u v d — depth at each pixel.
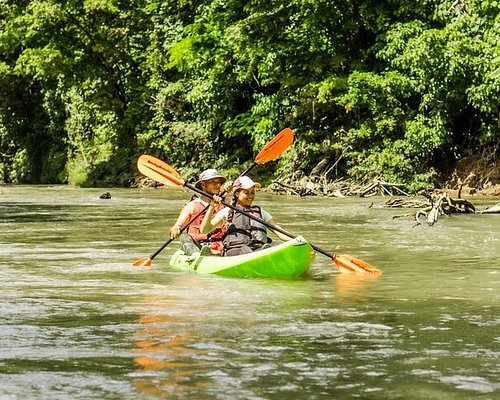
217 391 4.42
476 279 8.59
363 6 29.64
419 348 5.39
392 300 7.28
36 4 39.50
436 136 27.69
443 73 27.17
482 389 4.47
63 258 10.38
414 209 19.89
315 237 13.04
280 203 22.97
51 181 44.09
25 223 16.02
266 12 30.94
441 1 28.59
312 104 30.53
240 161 34.66
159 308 6.83
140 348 5.36
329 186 28.25
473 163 28.17
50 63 39.91
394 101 28.64
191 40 33.41
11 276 8.77
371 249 11.41
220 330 5.93
